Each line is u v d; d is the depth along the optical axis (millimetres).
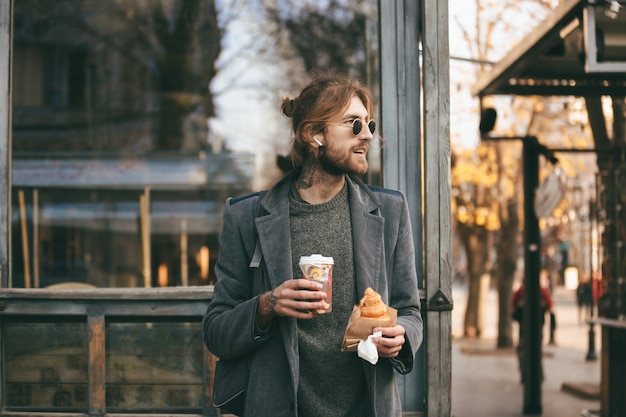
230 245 2598
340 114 2490
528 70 8172
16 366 4129
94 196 9406
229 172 10188
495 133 17781
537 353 10156
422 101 4023
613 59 6441
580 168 19938
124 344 4090
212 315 2555
